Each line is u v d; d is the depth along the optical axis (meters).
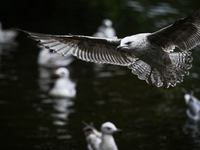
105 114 12.68
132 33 20.84
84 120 12.19
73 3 25.30
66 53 6.98
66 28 21.52
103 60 7.18
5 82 14.83
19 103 13.11
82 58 7.07
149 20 22.33
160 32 6.22
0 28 20.19
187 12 23.45
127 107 13.29
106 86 15.12
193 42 6.31
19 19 22.97
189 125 12.26
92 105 13.36
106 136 10.34
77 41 6.93
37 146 10.55
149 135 11.46
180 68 6.69
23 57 17.97
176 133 11.66
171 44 6.48
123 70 17.20
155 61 6.62
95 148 10.45
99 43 6.98
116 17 23.17
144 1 25.62
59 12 23.88
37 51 18.91
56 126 11.74
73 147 10.62
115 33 20.83
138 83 15.63
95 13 23.78
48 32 21.08
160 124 12.21
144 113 12.89
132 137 11.35
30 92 14.12
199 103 13.10
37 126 11.65
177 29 6.19
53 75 16.27
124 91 14.71
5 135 11.03
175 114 13.02
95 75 16.42
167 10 23.88
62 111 12.76
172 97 14.48
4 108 12.68
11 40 20.17
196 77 16.50
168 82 6.86
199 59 18.09
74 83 14.82
